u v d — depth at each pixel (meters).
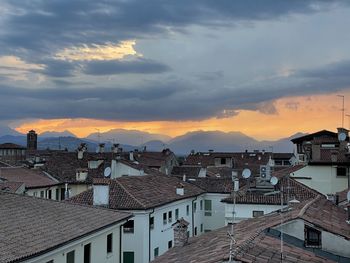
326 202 28.78
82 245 28.02
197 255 17.08
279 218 21.17
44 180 62.44
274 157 100.88
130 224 42.06
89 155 77.31
